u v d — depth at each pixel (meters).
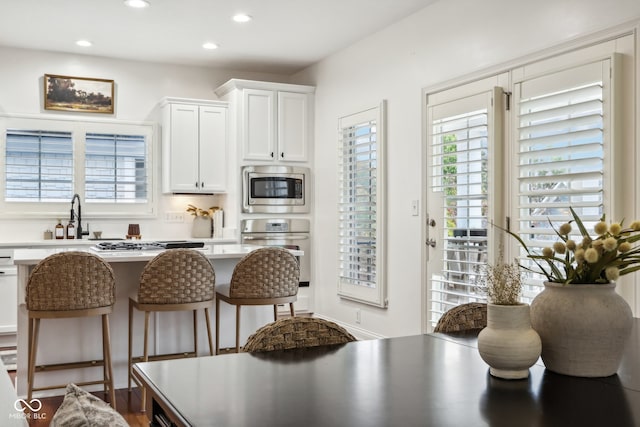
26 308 3.15
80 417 0.96
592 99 3.08
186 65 6.25
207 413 1.15
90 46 5.54
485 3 3.84
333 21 4.77
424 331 4.38
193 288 3.34
